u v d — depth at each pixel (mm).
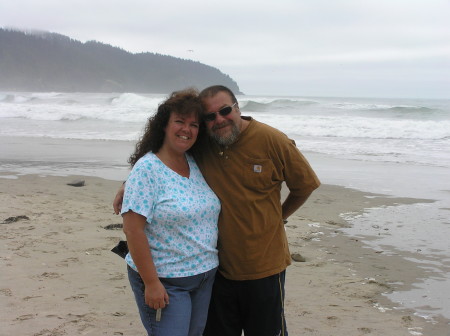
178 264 2631
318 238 7047
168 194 2609
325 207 9008
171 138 2693
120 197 2885
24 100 51125
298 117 26297
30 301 4316
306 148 17172
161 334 2594
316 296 4852
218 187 2824
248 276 2785
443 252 6414
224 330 2924
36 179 10891
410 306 4656
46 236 6406
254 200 2775
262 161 2777
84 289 4676
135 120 27469
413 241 6914
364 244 6766
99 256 5691
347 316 4363
